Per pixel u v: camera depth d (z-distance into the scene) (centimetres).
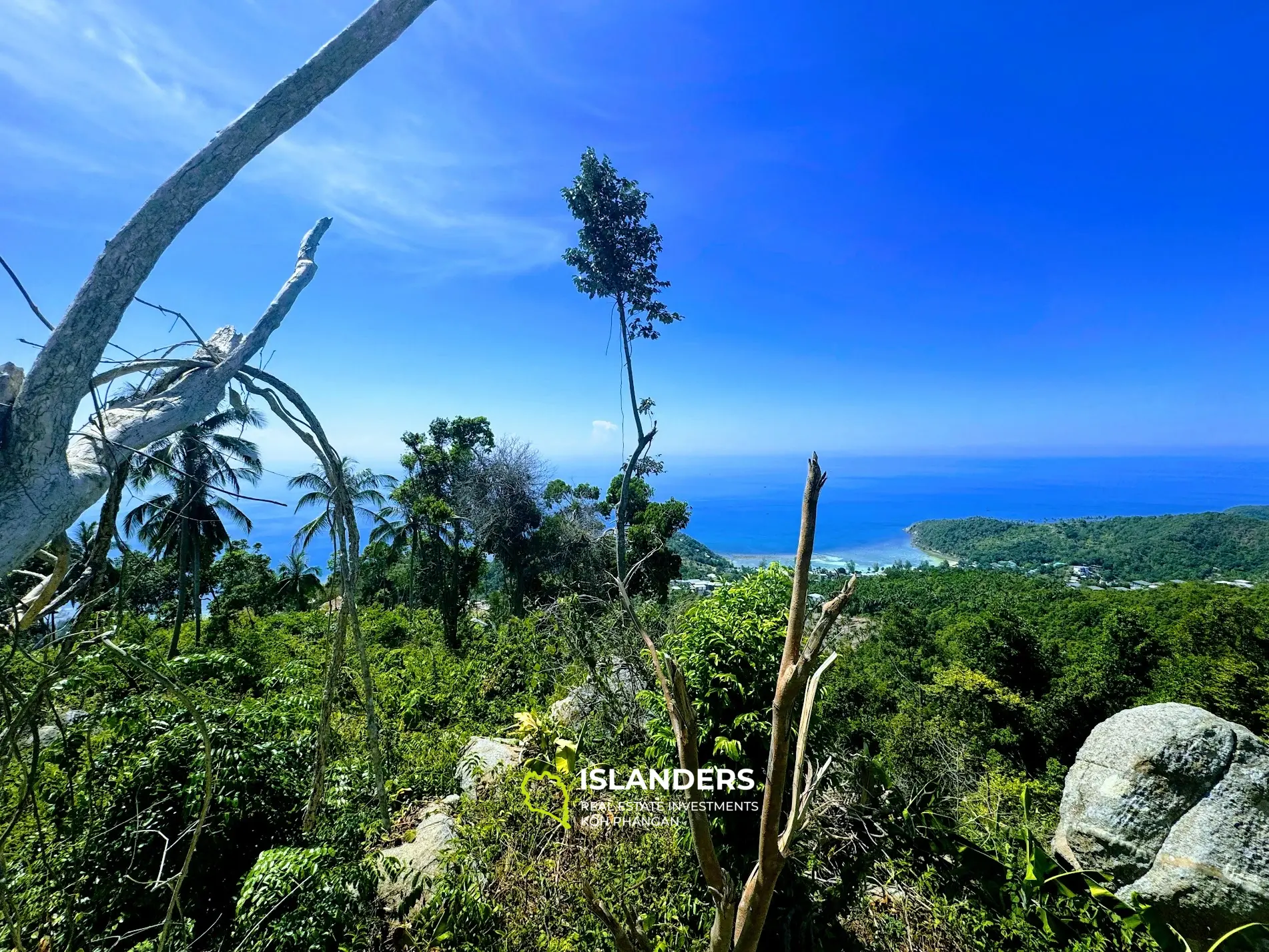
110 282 101
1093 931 351
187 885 306
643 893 360
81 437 108
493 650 1209
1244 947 329
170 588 1712
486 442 2592
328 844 357
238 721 370
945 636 2219
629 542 1969
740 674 386
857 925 366
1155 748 405
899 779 562
